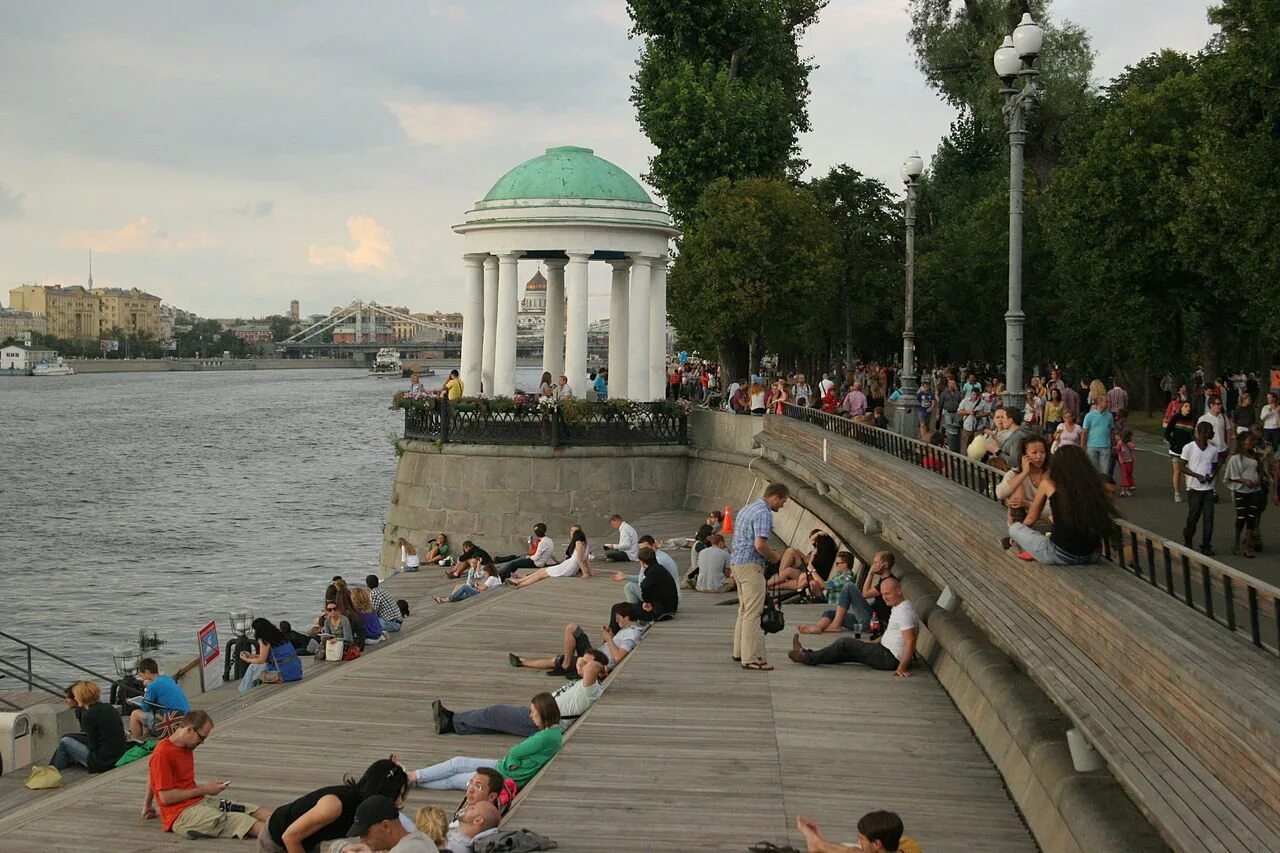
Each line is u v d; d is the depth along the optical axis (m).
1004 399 17.31
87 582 47.41
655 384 37.72
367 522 63.34
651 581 19.89
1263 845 6.29
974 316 60.66
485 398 34.62
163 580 47.81
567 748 12.59
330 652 21.52
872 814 8.14
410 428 36.12
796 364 82.19
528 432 34.34
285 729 14.84
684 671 15.99
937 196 75.50
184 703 18.20
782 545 28.27
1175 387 48.09
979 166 78.38
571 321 35.53
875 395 39.09
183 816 11.62
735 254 47.06
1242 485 16.09
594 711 14.04
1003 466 16.64
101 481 82.44
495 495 34.25
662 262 37.50
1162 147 40.38
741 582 16.14
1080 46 51.22
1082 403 45.19
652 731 13.18
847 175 59.44
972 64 51.94
